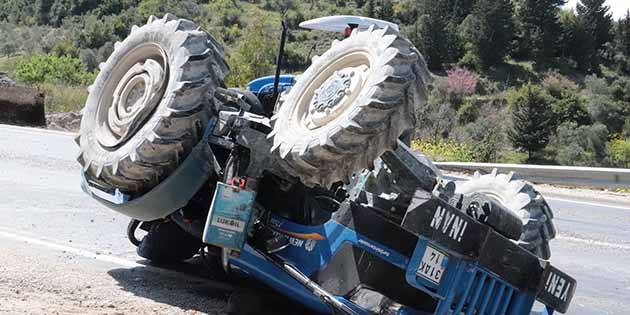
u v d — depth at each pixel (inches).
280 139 216.2
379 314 213.8
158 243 287.6
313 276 221.9
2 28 4608.8
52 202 400.2
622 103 3444.9
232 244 222.1
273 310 243.1
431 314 213.3
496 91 3457.2
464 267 206.1
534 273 218.5
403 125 203.0
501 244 209.6
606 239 446.0
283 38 263.0
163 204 245.3
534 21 4042.8
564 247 413.7
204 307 242.7
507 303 215.6
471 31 3831.2
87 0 4768.7
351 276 214.2
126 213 256.8
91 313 220.2
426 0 4318.4
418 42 3855.8
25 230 331.3
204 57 240.2
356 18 304.7
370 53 208.4
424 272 202.1
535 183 718.5
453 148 1019.9
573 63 4010.8
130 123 242.1
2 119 912.9
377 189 237.6
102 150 251.0
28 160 557.9
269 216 233.1
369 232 213.5
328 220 224.5
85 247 311.6
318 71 221.0
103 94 261.7
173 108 233.8
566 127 2861.7
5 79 1253.1
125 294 247.9
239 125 226.4
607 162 2640.3
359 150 202.4
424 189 218.2
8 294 229.6
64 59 2331.4
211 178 246.7
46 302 226.4
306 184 217.9
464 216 202.5
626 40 4138.8
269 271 229.6
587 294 321.1
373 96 197.8
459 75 3280.0
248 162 228.1
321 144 201.6
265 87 282.7
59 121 979.3
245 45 1697.8
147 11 3966.5
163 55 246.2
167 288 261.3
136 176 242.2
